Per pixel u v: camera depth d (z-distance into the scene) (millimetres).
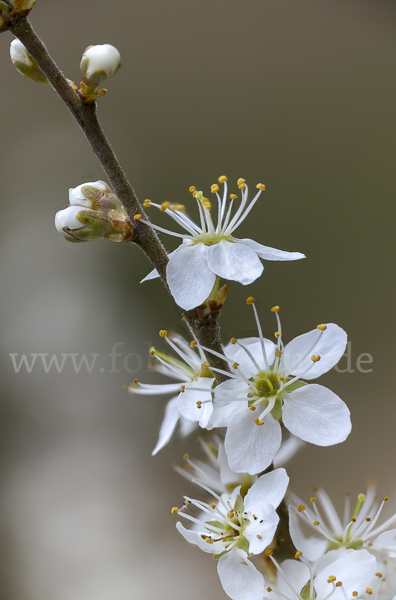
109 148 227
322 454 425
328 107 547
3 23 222
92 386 499
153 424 479
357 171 538
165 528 426
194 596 381
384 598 229
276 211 531
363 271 521
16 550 431
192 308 225
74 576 405
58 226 229
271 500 223
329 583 225
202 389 230
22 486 457
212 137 542
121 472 461
